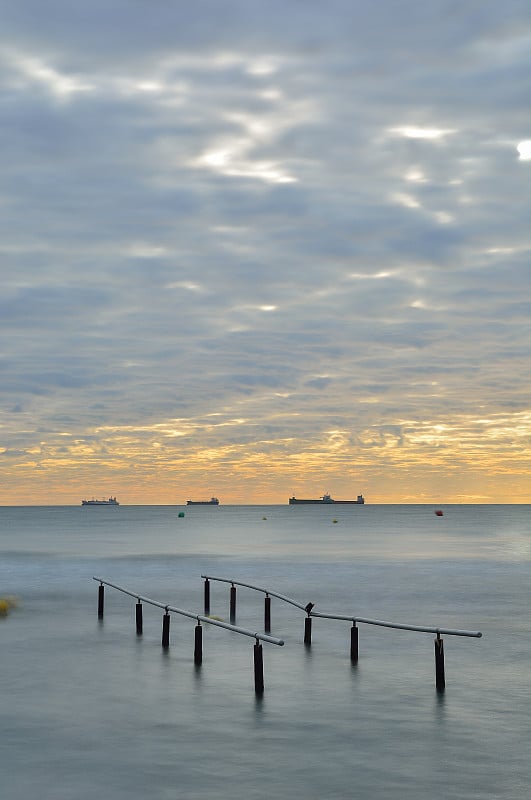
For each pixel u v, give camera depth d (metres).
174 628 44.31
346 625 45.66
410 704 28.92
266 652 37.47
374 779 22.17
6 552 113.31
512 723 26.84
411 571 82.25
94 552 113.38
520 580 72.56
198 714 27.70
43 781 22.00
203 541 145.88
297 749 24.44
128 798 20.89
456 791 21.42
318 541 146.50
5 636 41.66
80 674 33.22
